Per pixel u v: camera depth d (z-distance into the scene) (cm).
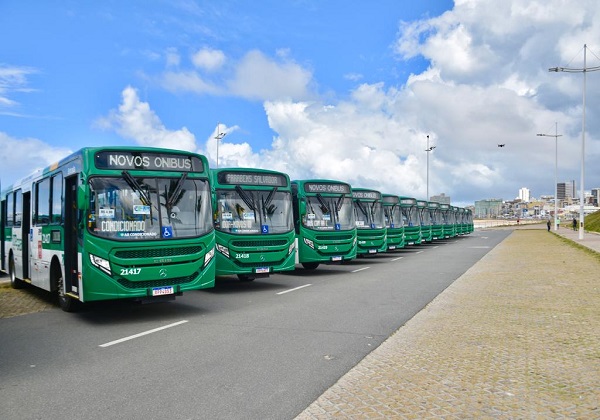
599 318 992
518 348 769
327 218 1911
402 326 956
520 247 3575
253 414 527
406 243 3459
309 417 510
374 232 2467
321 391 596
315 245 1867
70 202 1104
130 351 790
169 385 622
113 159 1025
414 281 1680
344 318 1039
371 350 781
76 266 1045
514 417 501
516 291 1381
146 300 1014
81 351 795
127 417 523
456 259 2627
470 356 727
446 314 1064
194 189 1104
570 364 679
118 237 991
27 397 587
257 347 802
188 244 1057
